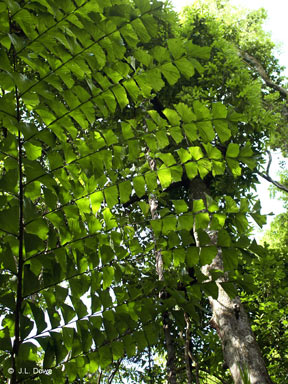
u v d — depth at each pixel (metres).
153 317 1.10
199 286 1.08
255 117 5.14
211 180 5.63
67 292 0.99
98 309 1.04
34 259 0.94
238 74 5.61
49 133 0.93
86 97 0.93
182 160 1.06
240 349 3.08
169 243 1.08
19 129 0.86
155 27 0.85
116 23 0.83
